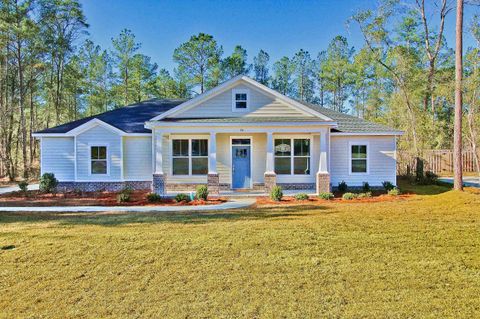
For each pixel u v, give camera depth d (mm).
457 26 14898
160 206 12422
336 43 42344
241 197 14766
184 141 17500
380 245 6938
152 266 5867
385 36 26047
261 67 45625
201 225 8742
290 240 7285
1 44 24859
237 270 5695
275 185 15469
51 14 27469
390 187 16359
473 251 6547
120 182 17266
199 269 5734
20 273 5594
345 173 17484
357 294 4812
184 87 40625
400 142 26750
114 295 4820
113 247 6848
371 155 17500
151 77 41188
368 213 10234
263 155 17609
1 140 26109
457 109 14664
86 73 38875
